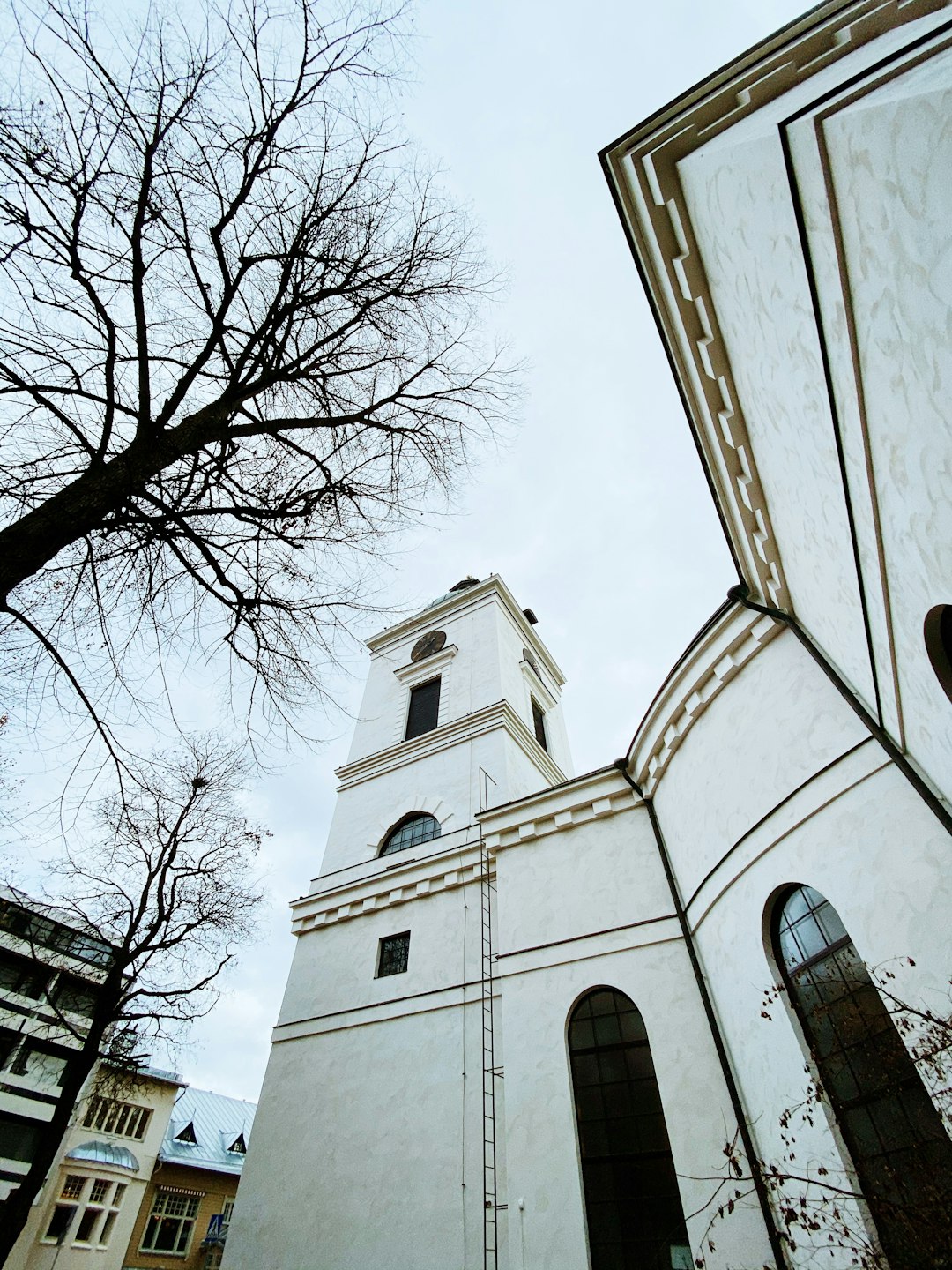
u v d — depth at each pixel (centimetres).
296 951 1631
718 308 784
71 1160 2769
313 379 728
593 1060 1020
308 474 741
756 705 962
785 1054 786
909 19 464
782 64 614
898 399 477
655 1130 917
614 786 1284
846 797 783
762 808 897
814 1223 654
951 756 610
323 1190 1172
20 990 2581
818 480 675
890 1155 659
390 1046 1295
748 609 1000
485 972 1263
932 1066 609
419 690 2300
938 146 363
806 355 594
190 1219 3400
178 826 1388
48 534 507
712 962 970
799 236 524
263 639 725
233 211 632
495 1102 1096
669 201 750
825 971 780
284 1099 1355
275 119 639
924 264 398
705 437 927
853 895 736
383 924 1527
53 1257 2580
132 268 571
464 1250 973
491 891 1392
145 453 574
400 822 1822
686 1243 819
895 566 571
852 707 793
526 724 2041
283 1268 1109
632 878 1165
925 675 591
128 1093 1539
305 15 607
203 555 649
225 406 664
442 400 820
